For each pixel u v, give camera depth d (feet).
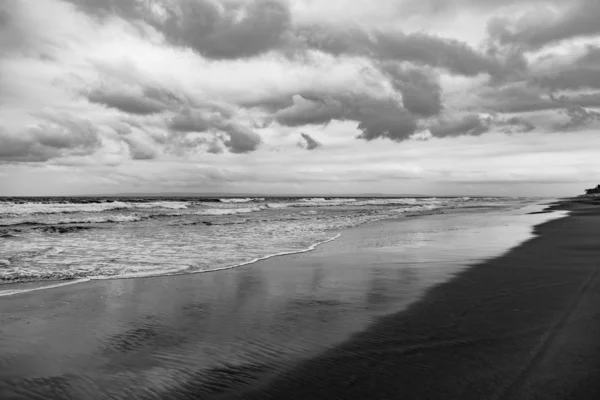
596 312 18.49
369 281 26.86
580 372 12.67
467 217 100.12
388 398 11.72
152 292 24.36
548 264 30.99
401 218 99.09
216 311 20.49
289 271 30.66
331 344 15.83
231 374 13.53
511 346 14.89
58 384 12.98
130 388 12.72
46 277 28.43
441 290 23.76
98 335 17.19
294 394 12.17
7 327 18.12
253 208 157.17
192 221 88.53
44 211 114.52
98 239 52.37
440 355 14.38
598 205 173.68
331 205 220.84
